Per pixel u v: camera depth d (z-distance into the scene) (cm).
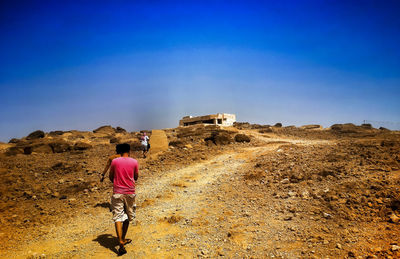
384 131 2755
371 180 712
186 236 559
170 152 1773
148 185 1093
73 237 608
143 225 641
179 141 2022
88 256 497
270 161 1156
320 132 2925
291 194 733
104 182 1148
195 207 752
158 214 717
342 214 569
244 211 675
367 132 2712
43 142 1966
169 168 1398
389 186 658
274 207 673
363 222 528
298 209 634
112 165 531
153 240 552
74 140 2697
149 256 484
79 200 926
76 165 1408
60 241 587
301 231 524
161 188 1023
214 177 1109
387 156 930
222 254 470
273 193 774
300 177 845
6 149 2120
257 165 1145
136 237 574
